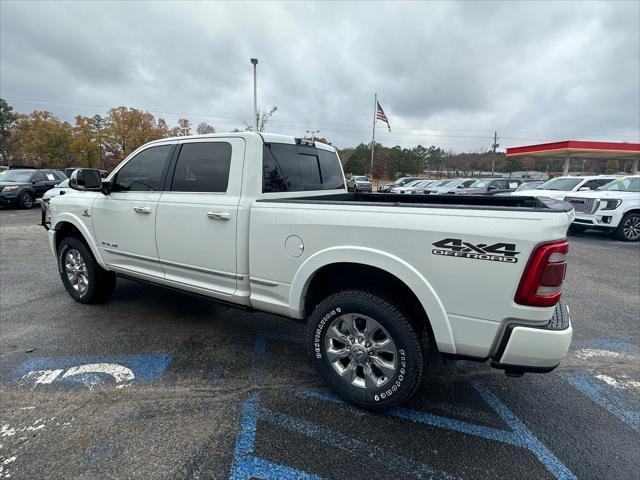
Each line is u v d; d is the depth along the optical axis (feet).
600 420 8.33
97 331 12.33
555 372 10.42
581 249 28.68
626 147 97.66
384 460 7.00
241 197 9.62
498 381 9.95
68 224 14.57
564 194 36.01
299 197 11.39
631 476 6.73
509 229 6.52
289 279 8.95
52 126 167.32
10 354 10.69
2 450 7.06
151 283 12.32
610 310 15.30
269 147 10.28
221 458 6.98
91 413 8.18
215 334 12.26
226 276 10.07
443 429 7.91
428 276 7.23
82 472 6.59
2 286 17.06
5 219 40.32
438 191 78.18
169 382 9.44
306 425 7.92
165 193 11.13
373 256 7.64
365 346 8.24
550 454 7.23
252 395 8.97
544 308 6.57
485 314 6.90
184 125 190.08
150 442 7.34
